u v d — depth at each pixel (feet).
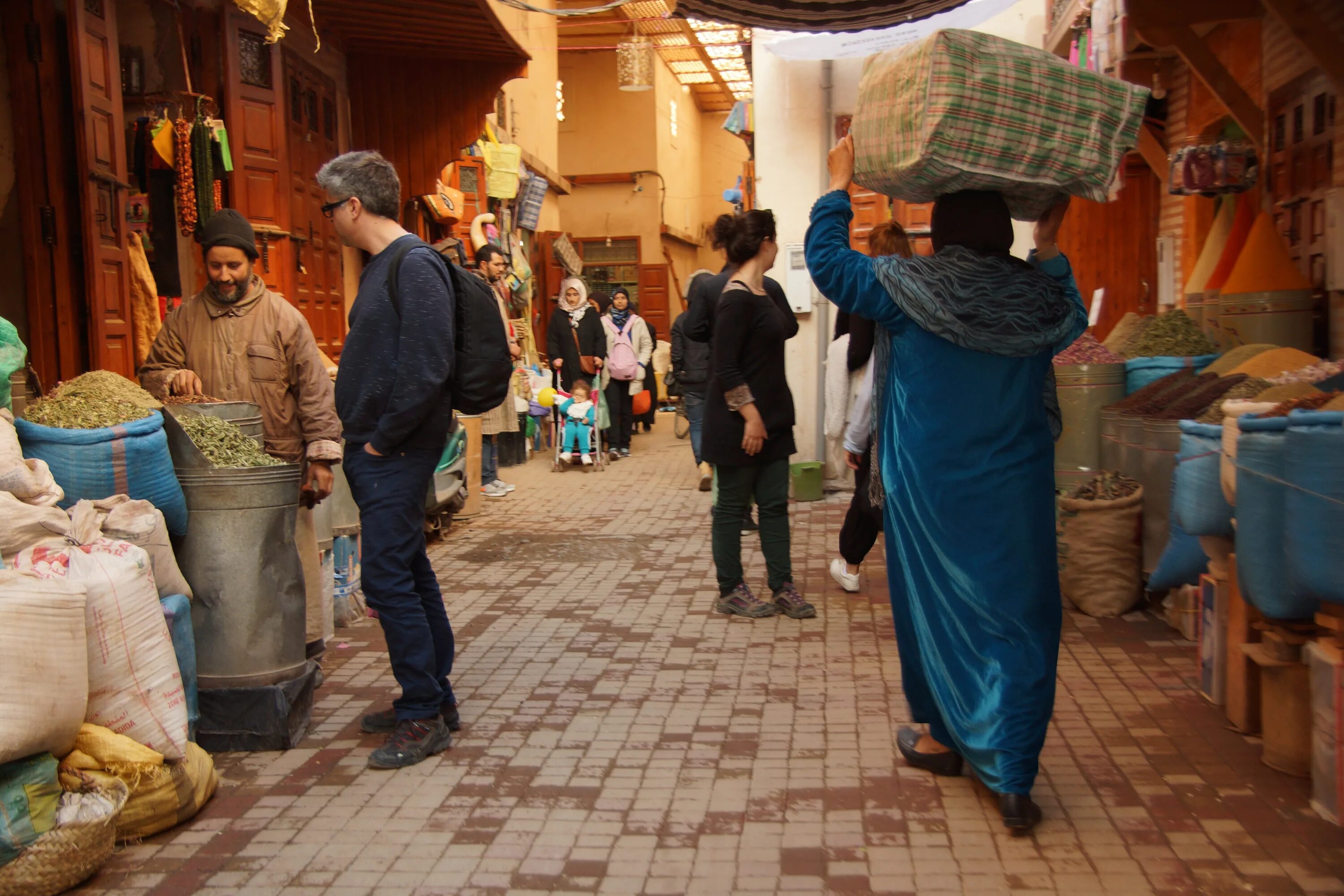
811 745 13.55
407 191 34.65
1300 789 11.80
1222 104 25.68
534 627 19.38
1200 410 17.66
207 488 13.57
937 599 11.56
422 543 14.07
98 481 12.55
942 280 11.19
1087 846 10.69
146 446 12.86
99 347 18.37
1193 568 16.56
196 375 15.48
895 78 11.23
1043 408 11.75
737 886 10.17
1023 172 10.94
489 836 11.32
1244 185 25.61
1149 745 13.12
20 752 9.84
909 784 12.32
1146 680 15.42
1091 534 18.52
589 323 40.81
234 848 11.17
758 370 18.90
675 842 11.09
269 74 24.75
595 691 15.83
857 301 11.56
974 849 10.71
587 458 40.55
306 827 11.63
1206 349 21.79
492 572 23.95
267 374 15.58
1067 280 12.09
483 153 47.78
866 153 11.78
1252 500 11.47
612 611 20.38
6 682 9.73
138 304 20.03
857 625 18.89
